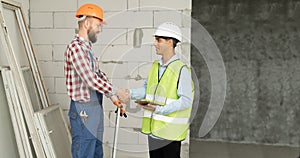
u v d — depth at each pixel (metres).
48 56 3.14
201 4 4.18
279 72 4.03
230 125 4.18
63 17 3.10
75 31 3.10
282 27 3.99
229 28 4.13
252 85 4.11
